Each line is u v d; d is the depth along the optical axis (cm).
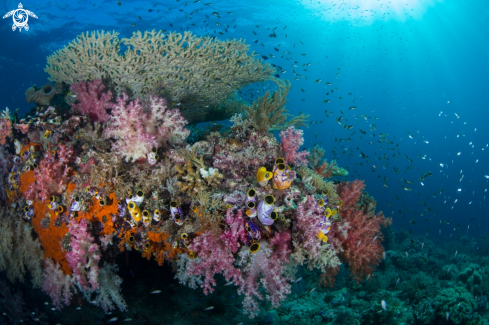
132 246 345
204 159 371
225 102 738
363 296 757
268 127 402
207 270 293
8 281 495
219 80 537
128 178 339
